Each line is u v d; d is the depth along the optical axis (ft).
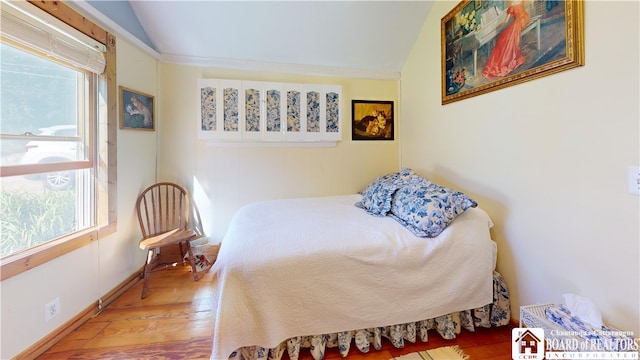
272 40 8.30
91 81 6.12
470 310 5.32
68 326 5.25
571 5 4.26
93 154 6.20
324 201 8.25
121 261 6.93
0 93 4.34
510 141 5.54
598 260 4.13
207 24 7.68
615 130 3.87
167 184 8.21
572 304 4.03
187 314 5.94
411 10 7.97
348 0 7.42
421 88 8.63
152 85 8.16
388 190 6.73
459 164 7.00
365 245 4.75
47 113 5.16
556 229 4.71
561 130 4.57
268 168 9.17
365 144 9.90
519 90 5.31
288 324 4.36
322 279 4.47
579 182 4.34
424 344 5.03
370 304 4.67
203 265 8.19
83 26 5.59
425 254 4.89
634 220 3.71
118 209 6.81
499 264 5.83
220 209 8.91
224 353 3.99
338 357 4.71
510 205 5.57
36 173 4.89
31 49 4.71
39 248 4.78
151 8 7.22
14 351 4.31
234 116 8.49
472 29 6.40
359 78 9.73
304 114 8.93
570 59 4.31
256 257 4.33
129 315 5.90
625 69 3.73
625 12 3.71
